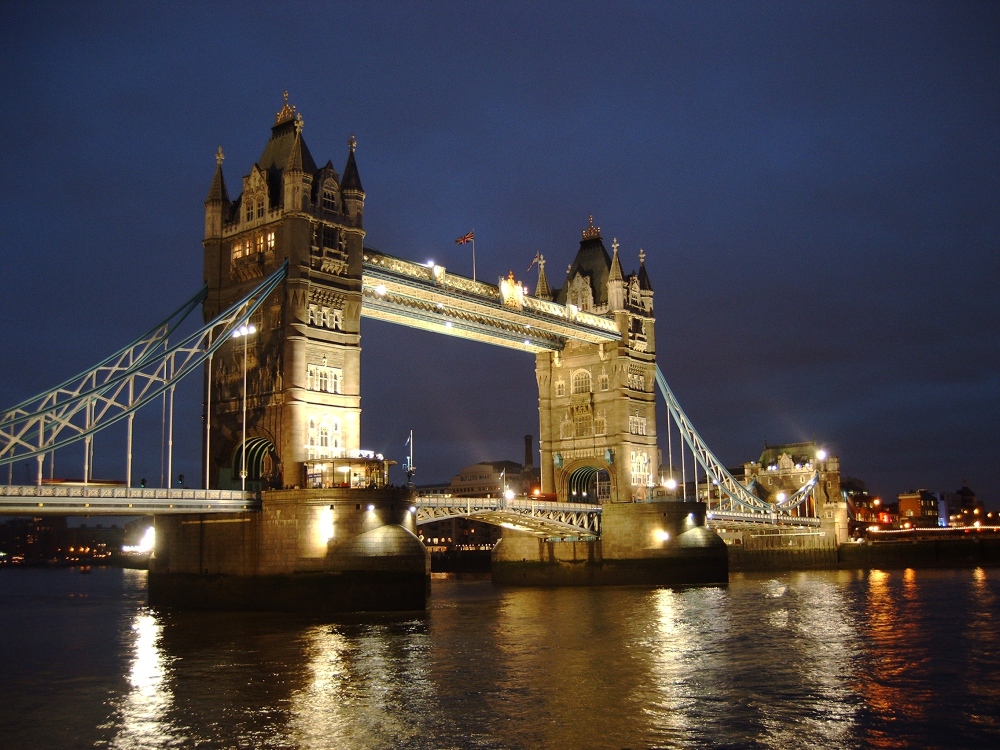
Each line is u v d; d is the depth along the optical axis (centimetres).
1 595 13738
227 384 9594
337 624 7638
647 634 7181
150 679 5350
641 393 14012
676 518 12912
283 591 8462
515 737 4103
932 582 13238
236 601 8750
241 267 9525
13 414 7556
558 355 14212
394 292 10438
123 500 7656
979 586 12244
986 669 5647
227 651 6266
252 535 8706
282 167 9638
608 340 13562
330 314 9388
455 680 5281
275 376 9112
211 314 9769
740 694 4925
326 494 8438
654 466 14000
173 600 9325
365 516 8544
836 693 4953
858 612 8800
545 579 13562
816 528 19312
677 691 4994
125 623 8062
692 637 7019
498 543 14262
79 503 7412
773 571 17712
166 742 4069
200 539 9144
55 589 15800
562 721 4366
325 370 9250
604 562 13062
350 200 9700
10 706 4722
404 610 8394
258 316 9362
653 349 14275
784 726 4284
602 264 14312
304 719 4416
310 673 5481
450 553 19812
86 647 6600
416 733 4169
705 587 12369
